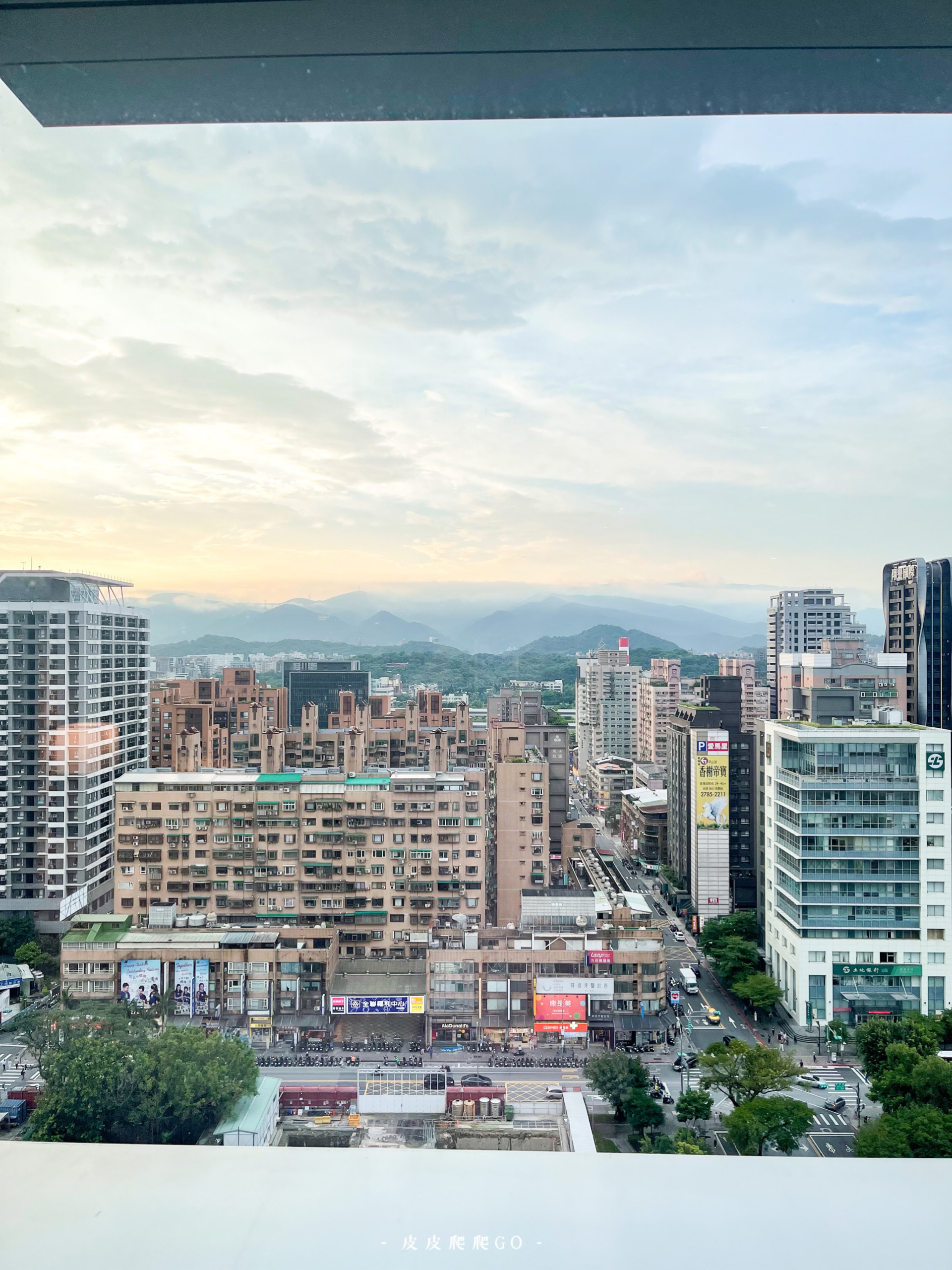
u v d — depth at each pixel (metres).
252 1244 2.49
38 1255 2.44
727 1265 2.43
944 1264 2.43
